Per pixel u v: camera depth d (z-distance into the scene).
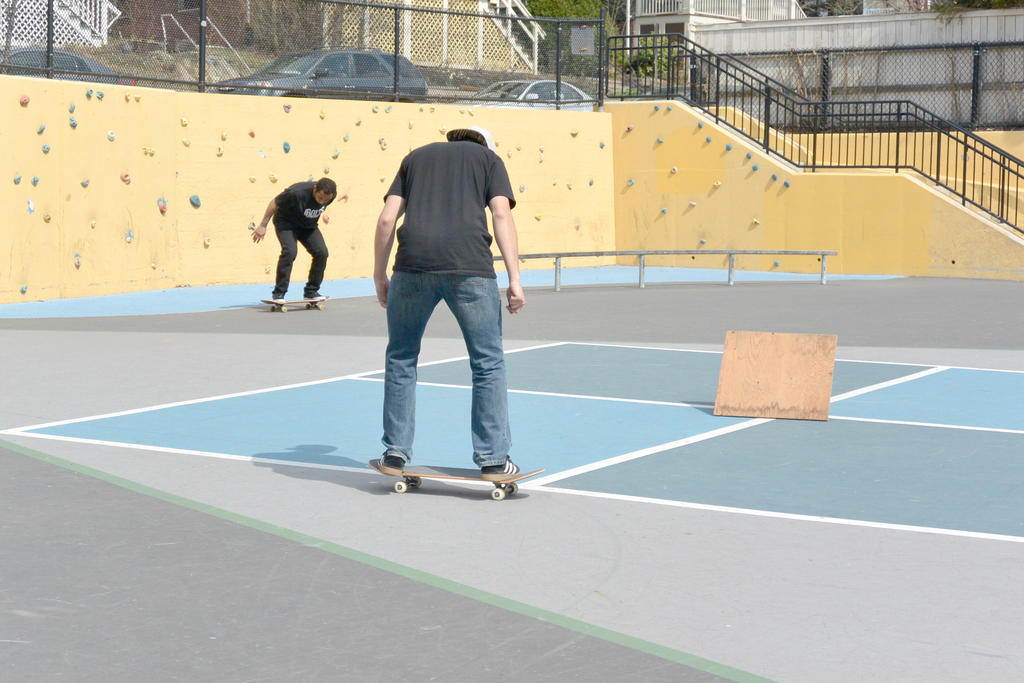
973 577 5.04
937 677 4.00
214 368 10.72
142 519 5.84
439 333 13.42
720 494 6.40
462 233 6.14
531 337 13.03
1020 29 23.84
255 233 15.14
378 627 4.45
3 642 4.28
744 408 8.66
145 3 18.22
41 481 6.54
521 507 6.16
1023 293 18.16
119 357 11.30
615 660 4.14
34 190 16.14
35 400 9.06
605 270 23.20
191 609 4.62
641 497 6.34
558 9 42.84
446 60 21.92
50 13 16.72
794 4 37.03
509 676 4.00
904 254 21.69
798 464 7.11
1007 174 23.72
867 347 12.32
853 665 4.10
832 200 22.14
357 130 20.50
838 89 25.70
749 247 22.95
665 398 9.39
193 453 7.31
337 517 5.95
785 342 8.73
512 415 8.65
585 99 24.11
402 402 6.39
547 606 4.69
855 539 5.58
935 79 24.72
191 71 18.80
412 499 6.33
